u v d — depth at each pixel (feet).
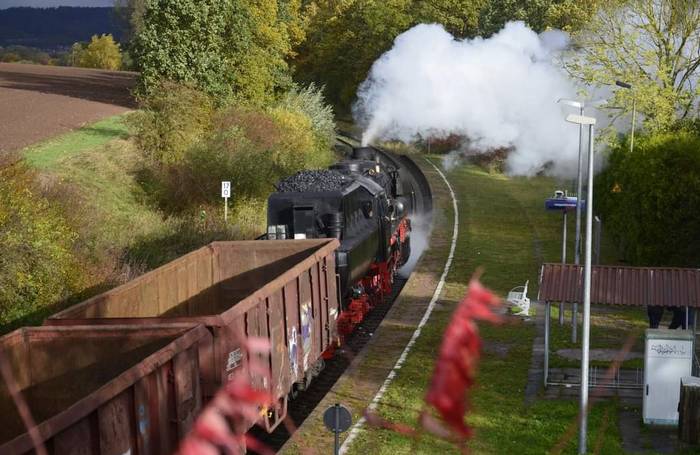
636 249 103.60
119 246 88.58
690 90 128.26
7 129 137.28
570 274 69.21
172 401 37.70
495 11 225.15
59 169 110.22
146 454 34.99
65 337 41.04
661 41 129.18
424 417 5.78
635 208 102.58
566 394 65.31
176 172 120.57
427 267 110.32
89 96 194.49
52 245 67.97
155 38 154.51
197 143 126.62
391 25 238.89
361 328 84.64
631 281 68.39
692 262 99.55
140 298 52.75
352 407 61.05
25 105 170.19
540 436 56.34
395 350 75.87
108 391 31.83
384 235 92.38
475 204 154.81
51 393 41.04
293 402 63.52
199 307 62.75
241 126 141.08
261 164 126.82
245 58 166.40
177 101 130.31
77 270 72.49
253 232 111.14
